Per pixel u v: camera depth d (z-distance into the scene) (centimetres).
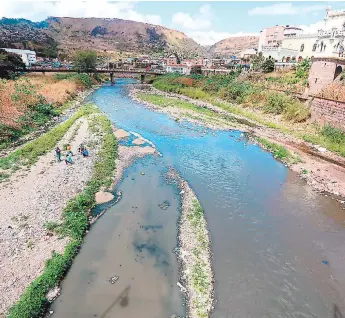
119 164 2870
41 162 2694
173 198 2283
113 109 5750
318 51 6725
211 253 1672
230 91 6631
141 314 1275
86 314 1267
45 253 1565
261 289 1443
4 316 1180
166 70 12219
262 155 3341
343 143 3447
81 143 3288
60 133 3509
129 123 4641
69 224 1816
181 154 3303
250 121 4909
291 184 2606
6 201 1980
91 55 10462
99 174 2552
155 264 1569
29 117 3931
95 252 1648
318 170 2855
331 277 1540
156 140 3800
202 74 9888
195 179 2658
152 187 2455
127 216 2017
